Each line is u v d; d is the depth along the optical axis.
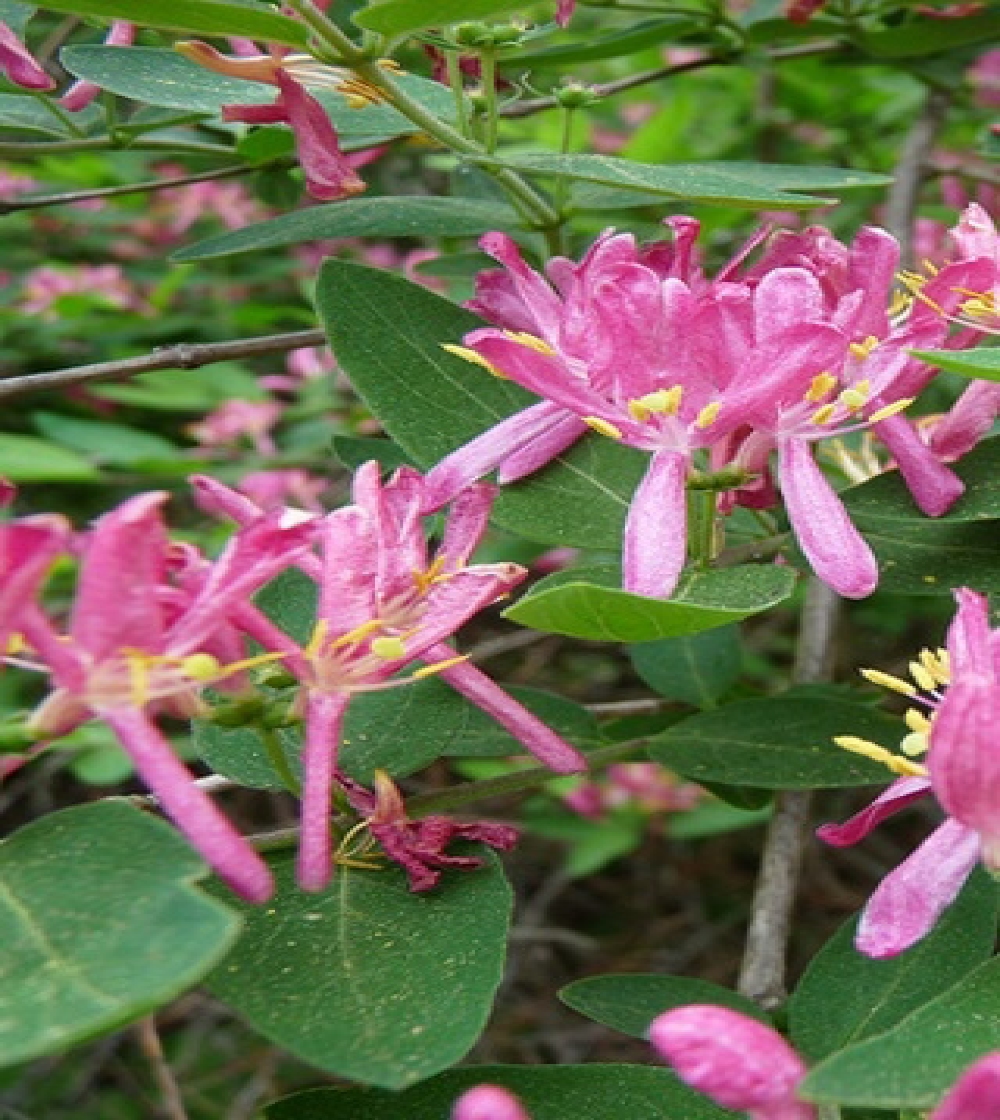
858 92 0.29
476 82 0.17
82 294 0.29
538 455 0.12
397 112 0.15
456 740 0.13
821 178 0.16
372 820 0.11
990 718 0.09
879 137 0.30
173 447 0.27
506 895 0.10
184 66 0.14
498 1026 0.30
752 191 0.12
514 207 0.16
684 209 0.20
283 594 0.12
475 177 0.19
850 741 0.10
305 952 0.10
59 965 0.08
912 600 0.27
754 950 0.15
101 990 0.07
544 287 0.12
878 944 0.09
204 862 0.08
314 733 0.10
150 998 0.07
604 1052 0.30
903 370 0.12
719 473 0.12
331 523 0.10
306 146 0.14
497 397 0.13
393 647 0.10
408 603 0.10
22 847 0.08
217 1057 0.28
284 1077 0.28
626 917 0.34
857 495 0.13
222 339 0.29
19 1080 0.26
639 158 0.26
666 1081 0.10
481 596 0.10
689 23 0.19
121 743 0.09
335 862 0.11
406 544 0.10
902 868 0.10
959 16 0.20
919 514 0.12
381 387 0.13
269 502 0.26
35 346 0.28
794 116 0.30
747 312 0.11
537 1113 0.10
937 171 0.21
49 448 0.20
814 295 0.11
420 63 0.21
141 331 0.28
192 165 0.26
